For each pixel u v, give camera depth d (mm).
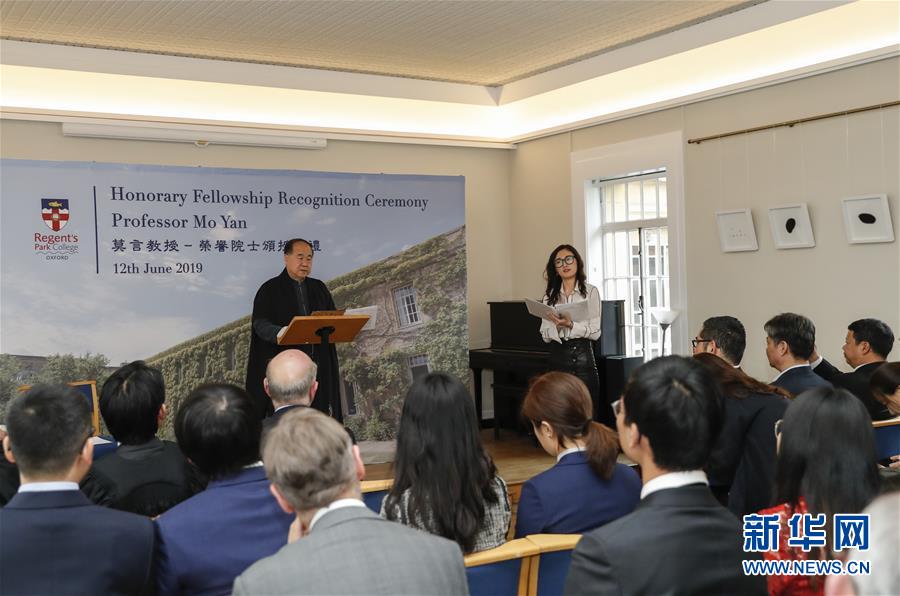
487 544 2586
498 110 9812
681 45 7492
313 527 1652
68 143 7410
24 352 6445
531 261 9703
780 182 6902
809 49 6676
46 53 7246
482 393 9609
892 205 6141
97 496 2764
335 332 6125
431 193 7906
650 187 8477
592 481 2707
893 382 3588
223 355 7113
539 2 6613
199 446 2301
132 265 6797
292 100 8477
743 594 1708
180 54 7832
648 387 1730
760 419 3334
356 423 7492
